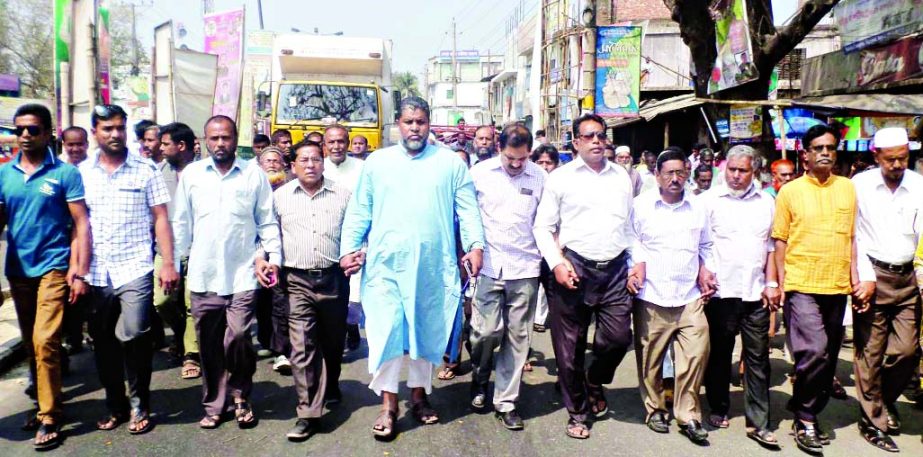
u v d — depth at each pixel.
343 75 12.70
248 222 4.43
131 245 4.29
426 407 4.58
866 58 10.55
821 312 4.30
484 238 4.36
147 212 4.38
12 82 27.36
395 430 4.40
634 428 4.51
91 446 4.15
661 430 4.43
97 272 4.22
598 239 4.25
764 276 4.35
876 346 4.31
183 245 4.54
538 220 4.36
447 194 4.30
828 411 4.91
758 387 4.30
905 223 4.23
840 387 5.18
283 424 4.53
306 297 4.45
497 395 4.52
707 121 11.03
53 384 4.13
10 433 4.35
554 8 16.27
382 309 4.25
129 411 4.53
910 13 9.00
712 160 8.42
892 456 4.16
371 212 4.36
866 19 9.99
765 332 4.31
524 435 4.38
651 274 4.30
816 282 4.18
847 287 4.22
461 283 4.78
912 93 11.37
